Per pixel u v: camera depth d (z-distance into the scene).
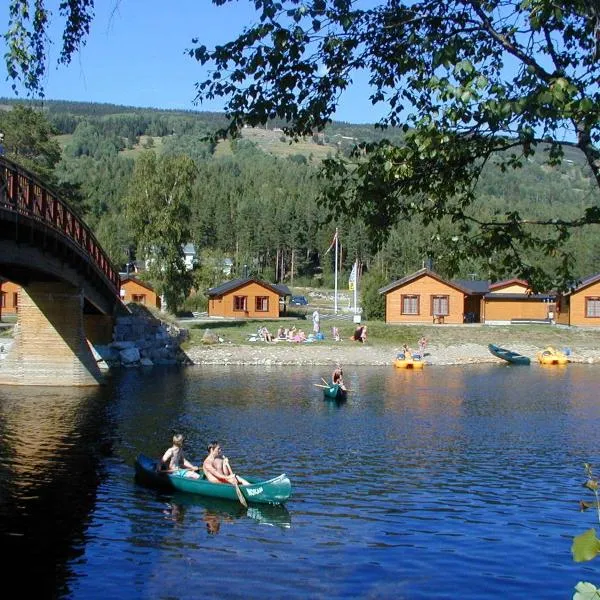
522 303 85.69
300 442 28.98
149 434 30.36
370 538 17.66
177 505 20.33
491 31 8.97
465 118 8.92
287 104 9.71
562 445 28.64
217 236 168.88
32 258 33.50
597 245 97.00
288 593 14.46
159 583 14.93
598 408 38.31
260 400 40.38
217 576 15.30
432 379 51.47
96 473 23.73
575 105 7.94
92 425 32.19
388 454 26.86
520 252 11.54
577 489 22.12
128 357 57.59
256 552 16.70
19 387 44.72
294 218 160.62
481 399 41.44
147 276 74.69
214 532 18.05
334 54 9.52
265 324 75.69
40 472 23.81
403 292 77.44
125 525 18.53
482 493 21.62
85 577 15.20
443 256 10.88
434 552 16.73
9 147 74.94
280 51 9.28
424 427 32.50
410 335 70.00
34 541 17.33
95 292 50.81
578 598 5.48
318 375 53.19
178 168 74.50
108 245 142.50
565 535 17.94
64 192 78.94
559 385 48.09
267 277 142.88
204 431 31.20
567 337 71.25
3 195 25.16
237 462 25.47
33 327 45.88
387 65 9.76
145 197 74.12
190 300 108.31
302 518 19.19
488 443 28.98
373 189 9.97
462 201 10.55
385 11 9.45
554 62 9.16
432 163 9.88
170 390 44.16
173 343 62.31
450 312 77.44
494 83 8.49
